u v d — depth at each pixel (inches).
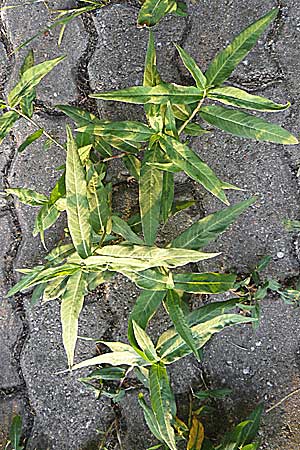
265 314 42.4
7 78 44.3
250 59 42.3
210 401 42.9
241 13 42.2
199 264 43.0
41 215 39.6
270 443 42.4
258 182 42.3
